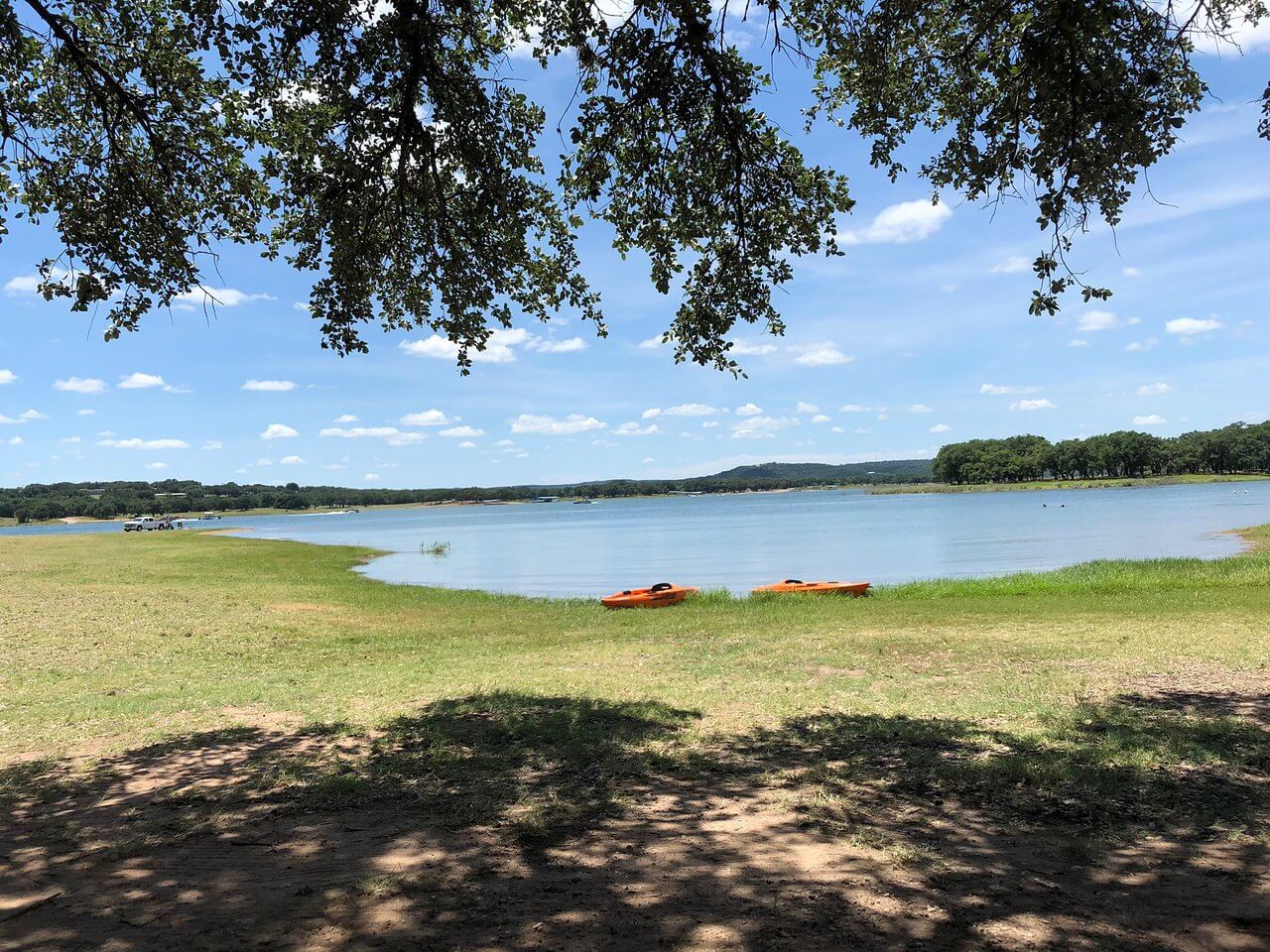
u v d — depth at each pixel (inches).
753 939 128.0
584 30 248.1
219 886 154.5
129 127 294.4
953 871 155.3
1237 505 3088.1
